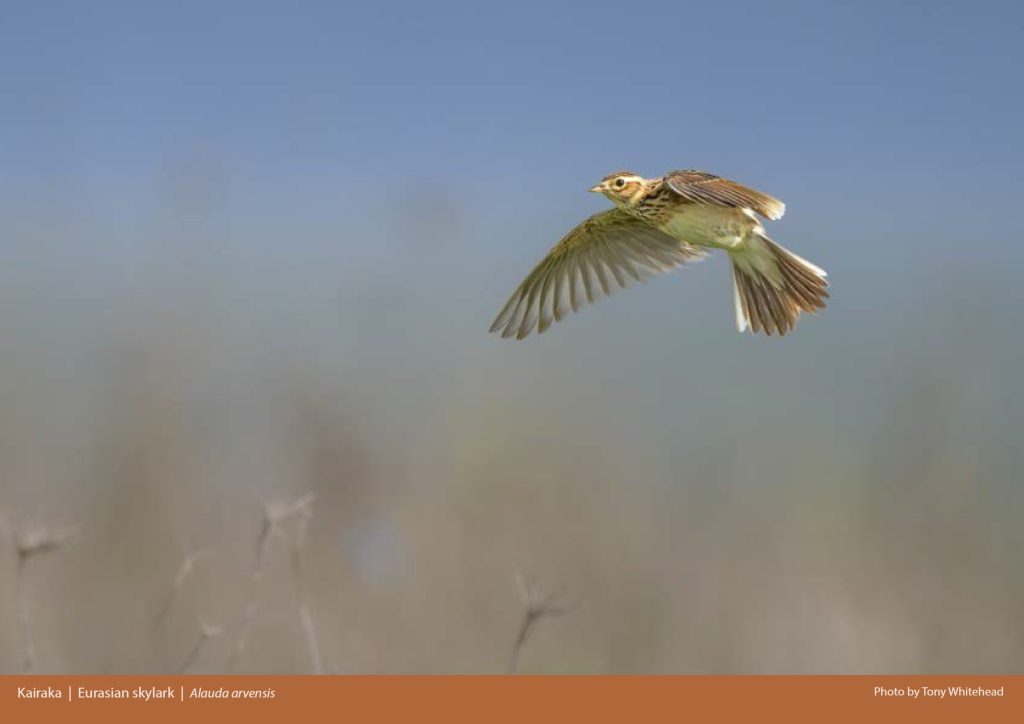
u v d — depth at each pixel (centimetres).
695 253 980
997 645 1352
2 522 1016
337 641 1258
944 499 1502
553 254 976
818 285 870
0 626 1188
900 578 1433
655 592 1402
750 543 1484
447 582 1352
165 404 1452
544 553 1430
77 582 1261
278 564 1311
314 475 1402
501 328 986
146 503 1355
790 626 1366
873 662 1316
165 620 1223
